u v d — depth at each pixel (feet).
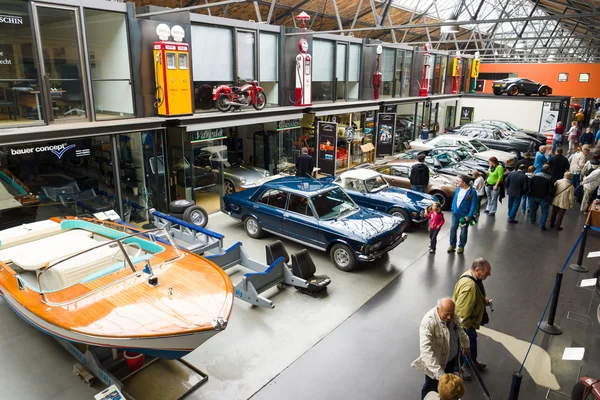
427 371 13.70
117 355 17.60
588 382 14.74
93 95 30.30
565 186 34.78
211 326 15.14
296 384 16.88
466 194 29.37
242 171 43.62
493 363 18.44
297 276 24.30
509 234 35.14
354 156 60.13
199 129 35.42
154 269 18.98
